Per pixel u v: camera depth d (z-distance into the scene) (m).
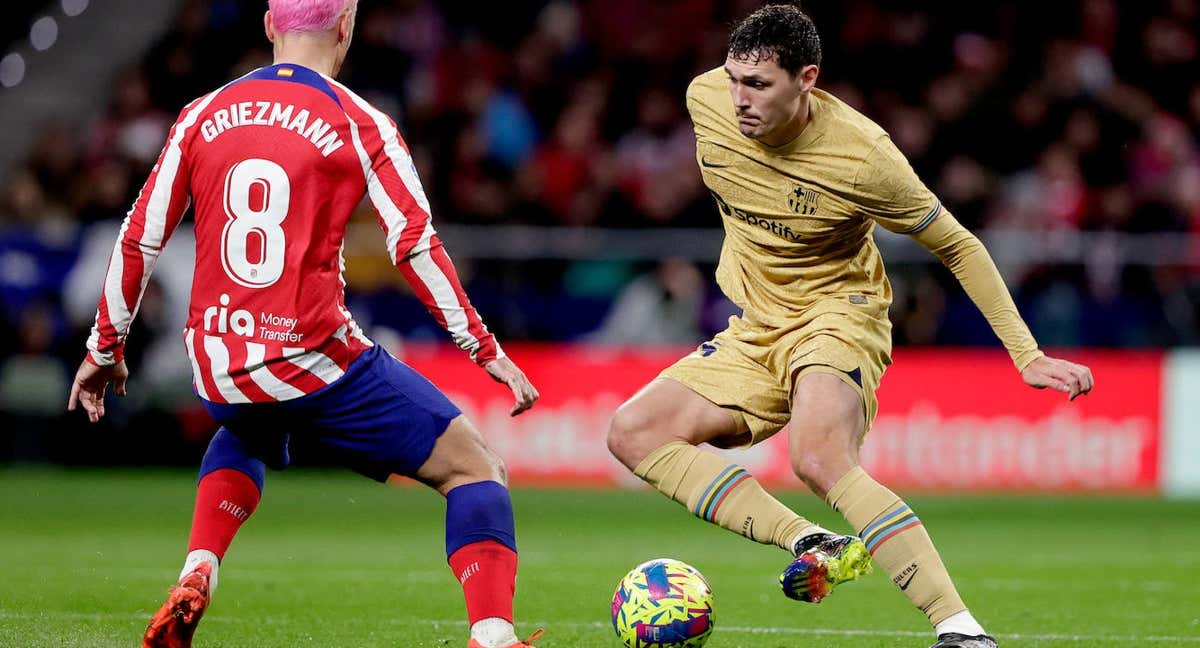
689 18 63.84
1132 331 45.78
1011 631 21.47
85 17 69.50
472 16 65.44
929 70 61.88
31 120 64.81
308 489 46.91
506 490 16.25
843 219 18.19
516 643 15.64
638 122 59.50
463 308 15.55
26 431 48.12
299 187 15.48
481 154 55.25
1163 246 45.84
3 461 48.28
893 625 21.94
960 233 17.91
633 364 46.22
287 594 24.31
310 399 15.73
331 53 16.48
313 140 15.53
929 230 17.88
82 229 47.03
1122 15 64.50
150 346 46.41
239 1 61.97
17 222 50.00
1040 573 29.22
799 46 17.27
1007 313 17.78
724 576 28.09
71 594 23.47
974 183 53.19
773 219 18.55
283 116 15.61
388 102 60.16
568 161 54.88
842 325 18.28
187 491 44.25
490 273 46.47
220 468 17.19
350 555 30.95
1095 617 23.03
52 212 51.06
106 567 27.50
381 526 37.84
